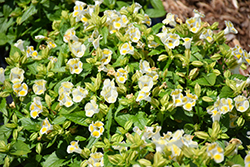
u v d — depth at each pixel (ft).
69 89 3.83
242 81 3.85
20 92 3.92
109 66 3.93
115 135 3.74
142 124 3.73
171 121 3.87
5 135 3.92
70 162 3.82
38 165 3.92
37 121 3.90
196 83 3.75
